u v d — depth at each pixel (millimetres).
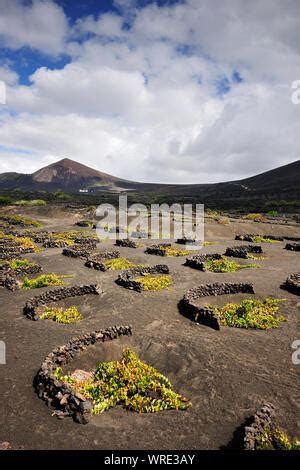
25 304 20734
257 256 38562
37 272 29141
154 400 11773
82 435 10203
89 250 39000
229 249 37938
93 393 12148
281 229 61562
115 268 30750
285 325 18656
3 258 33781
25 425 10570
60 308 20578
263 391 12508
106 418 11023
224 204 123062
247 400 11984
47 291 21828
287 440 9875
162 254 37281
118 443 9930
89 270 30094
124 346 15789
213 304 21656
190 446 9867
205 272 29844
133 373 13062
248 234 57438
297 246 42750
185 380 13383
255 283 26297
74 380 12586
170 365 14398
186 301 20531
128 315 19547
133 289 23984
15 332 17219
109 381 12648
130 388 12320
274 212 91250
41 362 14281
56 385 11758
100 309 20516
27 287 24562
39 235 49625
